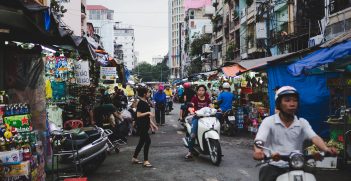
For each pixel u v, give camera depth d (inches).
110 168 342.3
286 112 154.8
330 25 673.6
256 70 551.8
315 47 405.7
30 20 215.2
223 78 837.2
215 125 351.3
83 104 494.9
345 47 315.6
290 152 156.2
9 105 237.9
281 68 467.8
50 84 387.2
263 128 157.6
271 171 154.9
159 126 701.9
